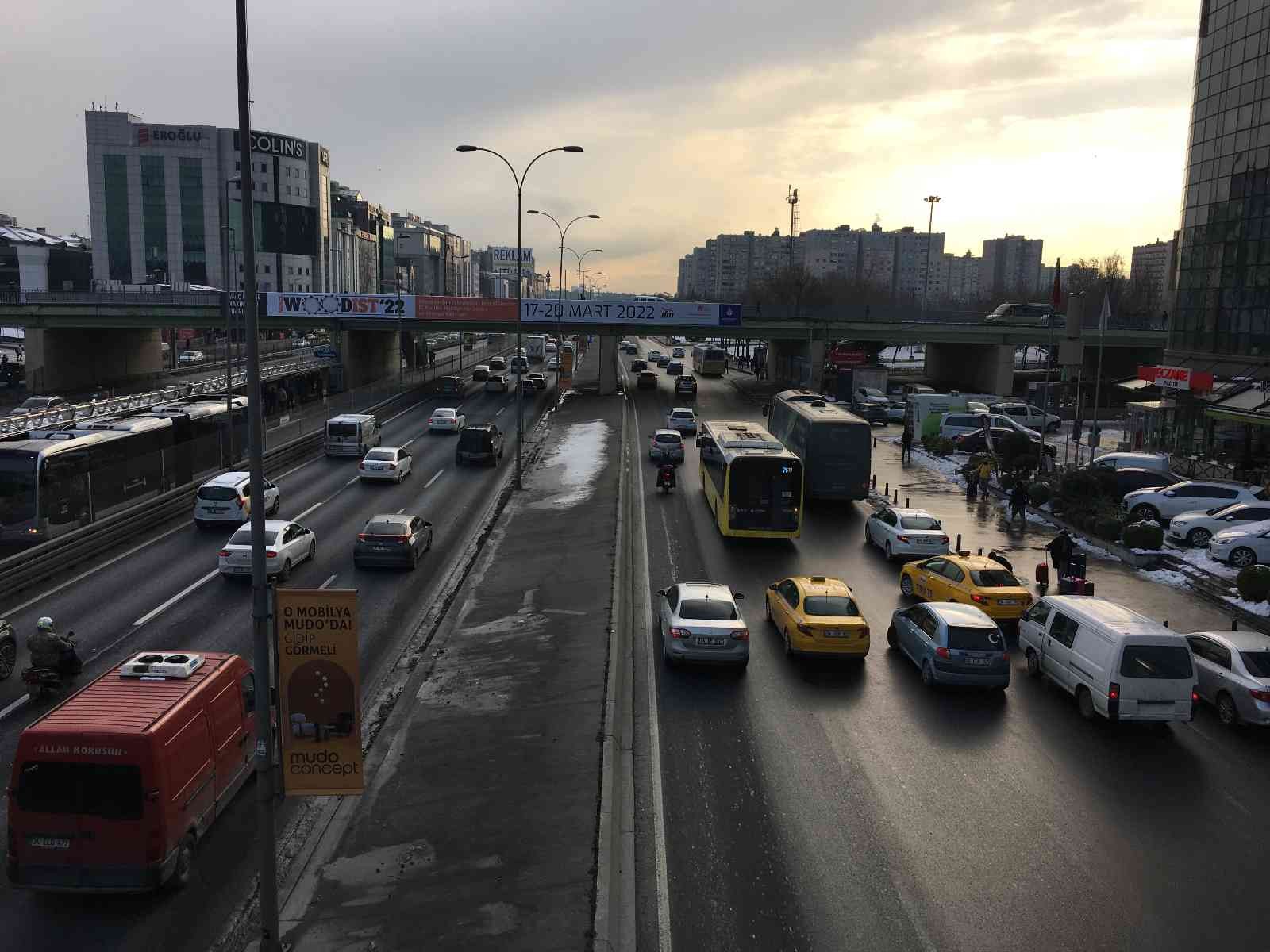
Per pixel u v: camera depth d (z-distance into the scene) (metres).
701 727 17.12
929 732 17.14
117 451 32.75
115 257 152.12
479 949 10.54
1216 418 45.84
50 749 11.45
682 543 32.25
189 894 12.04
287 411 55.56
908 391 82.19
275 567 26.75
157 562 29.44
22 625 23.17
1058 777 15.40
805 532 34.66
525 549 30.95
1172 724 17.95
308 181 159.00
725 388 93.06
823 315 82.50
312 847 13.13
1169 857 12.95
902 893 11.92
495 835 13.05
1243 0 51.88
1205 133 56.03
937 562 25.16
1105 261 161.50
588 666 19.47
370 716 17.89
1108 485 38.34
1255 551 28.75
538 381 86.31
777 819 13.80
